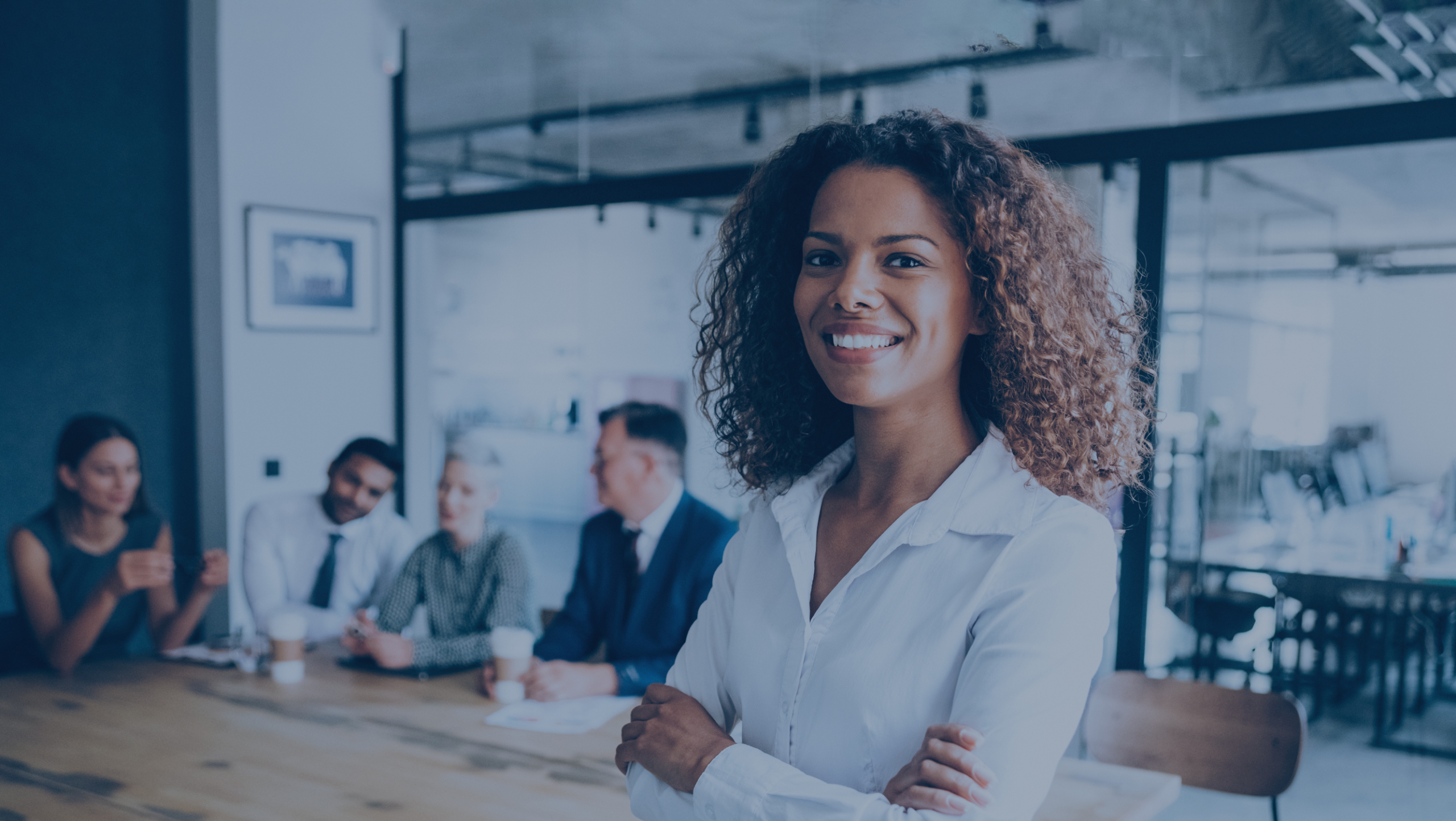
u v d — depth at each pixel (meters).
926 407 0.85
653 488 2.21
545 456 8.11
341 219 4.00
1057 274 0.84
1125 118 2.98
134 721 1.83
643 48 3.71
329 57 3.94
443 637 2.25
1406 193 4.60
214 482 3.76
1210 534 4.04
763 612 0.90
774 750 0.87
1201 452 3.96
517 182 3.88
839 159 0.89
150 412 3.70
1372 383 4.70
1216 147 2.46
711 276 1.05
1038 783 0.74
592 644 2.32
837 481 0.95
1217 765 1.77
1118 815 1.34
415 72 4.11
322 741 1.71
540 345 7.80
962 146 0.81
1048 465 0.82
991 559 0.79
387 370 4.21
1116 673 1.90
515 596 2.35
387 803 1.43
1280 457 4.37
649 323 7.42
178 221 3.76
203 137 3.70
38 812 1.41
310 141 3.90
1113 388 0.87
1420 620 3.76
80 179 3.50
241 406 3.76
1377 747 3.46
